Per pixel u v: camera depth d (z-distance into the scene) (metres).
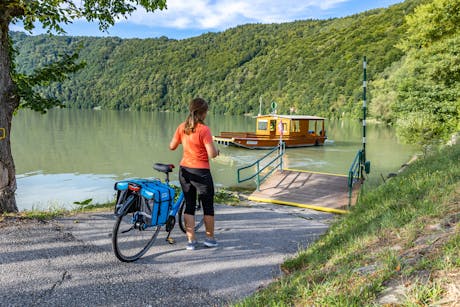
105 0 7.06
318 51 146.12
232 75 160.12
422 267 2.58
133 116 97.50
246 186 14.48
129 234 4.12
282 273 3.86
